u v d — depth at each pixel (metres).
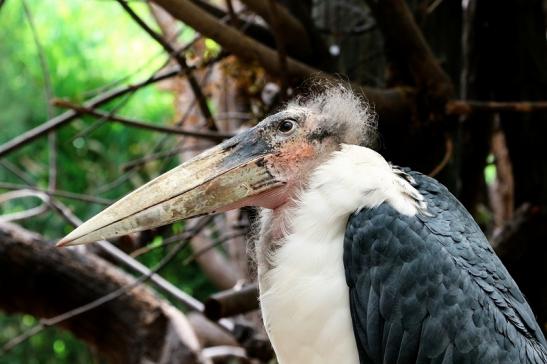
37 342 12.51
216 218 9.19
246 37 5.93
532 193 7.61
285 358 4.39
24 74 13.41
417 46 6.21
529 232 7.54
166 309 7.72
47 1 13.88
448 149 6.65
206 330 8.75
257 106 7.39
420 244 4.16
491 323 4.09
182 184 4.54
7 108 13.06
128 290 7.65
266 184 4.51
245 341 7.21
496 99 7.71
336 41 7.64
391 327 4.13
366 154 4.42
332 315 4.23
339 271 4.24
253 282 6.21
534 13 7.56
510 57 7.59
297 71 6.06
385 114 6.35
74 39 13.62
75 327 7.92
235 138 4.62
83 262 7.75
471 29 7.56
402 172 4.51
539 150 7.58
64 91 13.19
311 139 4.52
